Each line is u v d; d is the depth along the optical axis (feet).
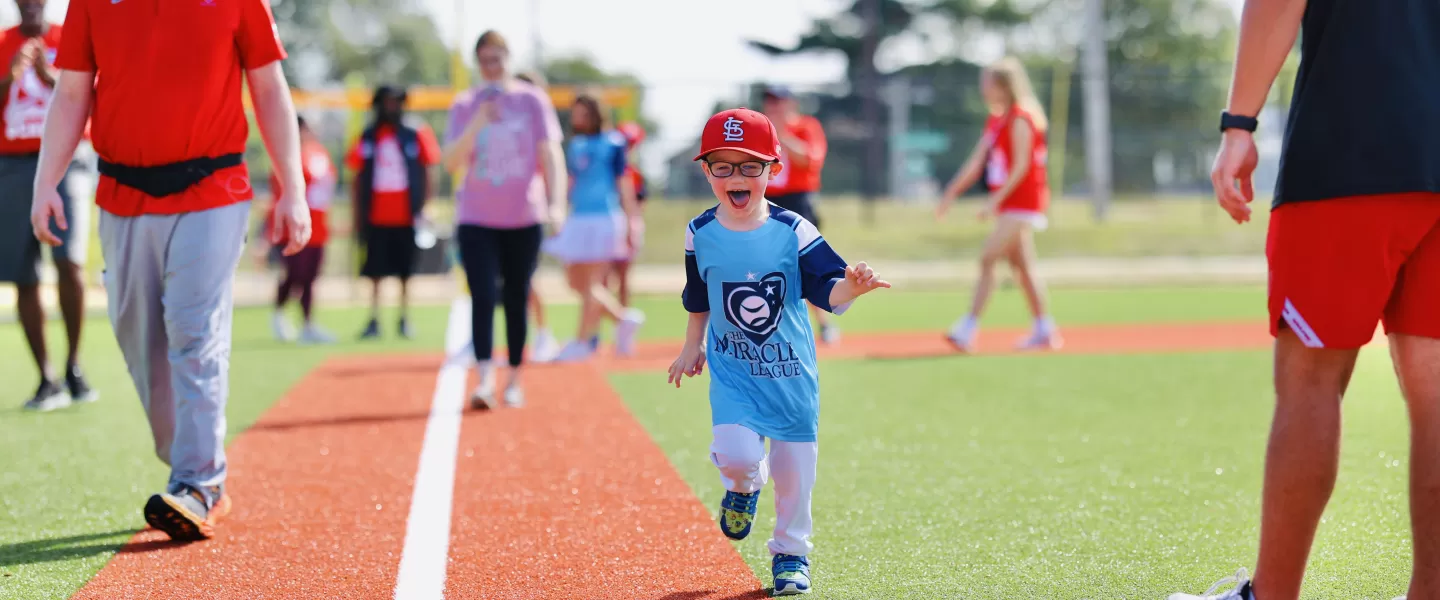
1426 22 9.87
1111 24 254.06
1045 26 245.45
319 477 17.70
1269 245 10.37
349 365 32.01
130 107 14.23
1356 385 25.49
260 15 14.69
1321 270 9.84
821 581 12.41
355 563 13.29
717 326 12.21
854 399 24.93
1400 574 12.35
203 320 14.62
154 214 14.42
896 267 72.28
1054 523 14.67
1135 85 182.80
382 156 39.42
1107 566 12.85
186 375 14.66
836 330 38.37
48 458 19.20
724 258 12.01
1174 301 51.31
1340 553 13.14
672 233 76.38
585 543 13.97
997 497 16.07
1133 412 22.94
